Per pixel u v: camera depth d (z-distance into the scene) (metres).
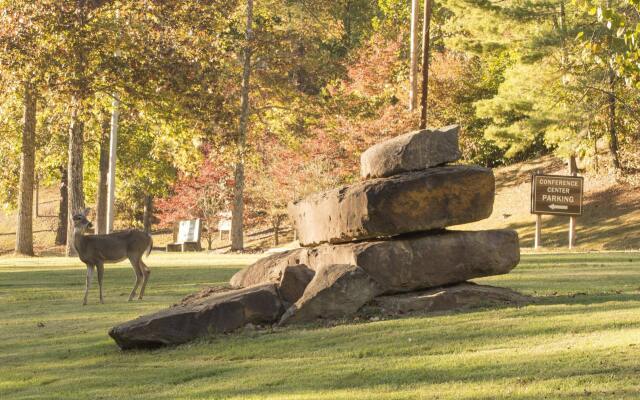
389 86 49.31
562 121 32.81
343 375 9.27
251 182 53.03
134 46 32.03
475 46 44.53
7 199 55.88
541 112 37.81
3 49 30.91
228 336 12.27
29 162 41.84
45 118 45.50
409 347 10.30
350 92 49.72
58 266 29.88
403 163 13.03
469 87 51.94
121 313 15.98
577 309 11.73
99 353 12.26
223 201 55.28
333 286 12.52
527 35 40.72
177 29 32.97
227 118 34.78
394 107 43.38
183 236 51.12
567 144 37.47
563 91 35.22
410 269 12.88
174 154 38.91
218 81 35.94
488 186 12.97
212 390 9.27
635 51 11.29
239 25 46.97
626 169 43.16
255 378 9.59
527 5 40.16
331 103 46.84
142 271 18.19
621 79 30.94
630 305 11.80
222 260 30.75
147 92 33.00
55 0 31.20
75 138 37.25
